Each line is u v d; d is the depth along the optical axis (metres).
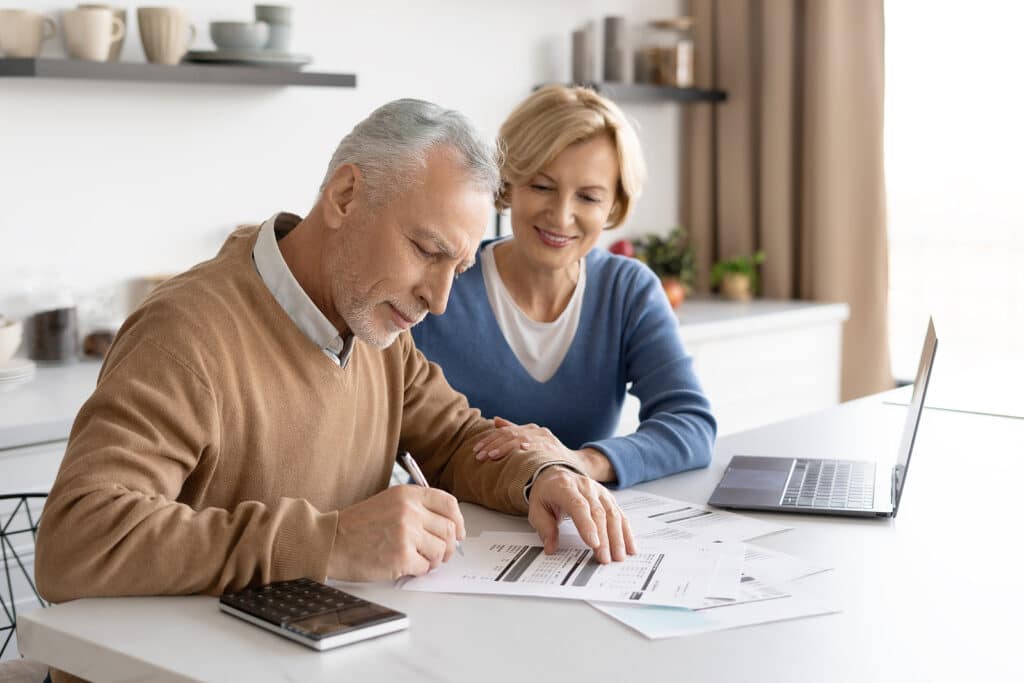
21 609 2.39
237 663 1.08
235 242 1.53
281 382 1.45
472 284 2.11
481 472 1.63
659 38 4.12
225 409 1.39
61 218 2.87
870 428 2.17
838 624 1.20
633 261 2.21
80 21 2.70
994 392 2.52
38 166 2.82
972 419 2.25
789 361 3.97
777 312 3.88
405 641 1.14
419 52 3.56
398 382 1.69
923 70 4.06
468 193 1.37
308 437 1.48
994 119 3.96
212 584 1.24
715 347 3.70
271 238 1.47
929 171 4.12
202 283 1.43
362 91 3.44
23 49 2.66
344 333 1.53
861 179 4.09
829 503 1.62
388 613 1.17
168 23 2.81
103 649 1.11
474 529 1.52
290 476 1.48
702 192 4.40
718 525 1.55
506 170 2.02
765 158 4.24
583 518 1.41
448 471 1.72
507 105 3.83
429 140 1.36
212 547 1.24
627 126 2.05
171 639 1.13
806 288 4.25
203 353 1.37
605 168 2.01
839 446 2.03
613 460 1.76
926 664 1.11
